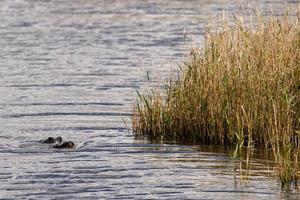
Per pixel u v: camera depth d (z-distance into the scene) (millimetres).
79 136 34625
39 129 35938
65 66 52562
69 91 44594
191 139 33438
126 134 34812
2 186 28297
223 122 32719
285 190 27500
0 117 38250
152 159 31203
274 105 31391
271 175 29000
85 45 61188
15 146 33000
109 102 41531
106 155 31750
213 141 32906
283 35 33594
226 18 36438
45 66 52688
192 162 30734
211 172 29547
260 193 27281
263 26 34094
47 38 64938
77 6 84562
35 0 90812
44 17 77375
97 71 50625
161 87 43406
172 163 30656
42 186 28312
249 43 33469
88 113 39062
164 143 33156
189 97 33438
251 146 30750
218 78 33000
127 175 29391
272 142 30188
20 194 27562
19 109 40031
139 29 67875
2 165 30500
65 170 29969
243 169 29750
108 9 81375
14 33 67750
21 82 47312
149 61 52938
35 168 30156
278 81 32281
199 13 74750
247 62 32969
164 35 63781
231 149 32125
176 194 27406
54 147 32781
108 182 28672
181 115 33594
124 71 50188
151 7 81000
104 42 62219
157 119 34062
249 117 32156
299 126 31859
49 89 45250
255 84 32438
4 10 83188
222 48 33562
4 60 55000
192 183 28438
